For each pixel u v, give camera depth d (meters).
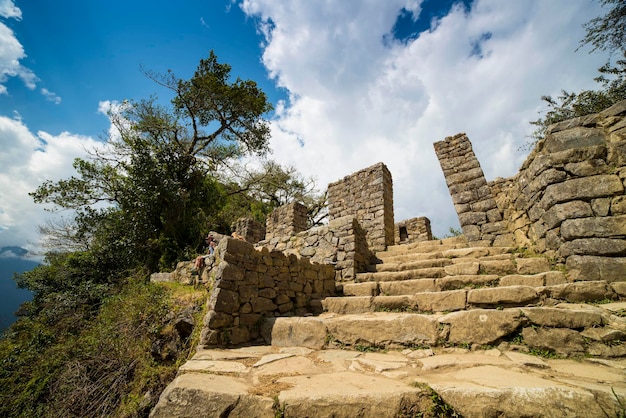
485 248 5.17
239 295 3.58
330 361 2.58
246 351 3.03
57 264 10.95
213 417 1.75
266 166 19.48
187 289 5.35
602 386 1.59
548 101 10.50
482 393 1.55
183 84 13.58
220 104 14.73
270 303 3.97
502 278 3.73
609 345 2.21
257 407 1.75
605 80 8.91
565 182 3.56
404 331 2.84
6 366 4.55
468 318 2.67
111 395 3.60
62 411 3.62
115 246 10.35
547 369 2.02
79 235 10.87
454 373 2.04
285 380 2.09
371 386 1.86
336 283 5.48
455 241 6.66
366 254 6.29
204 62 14.35
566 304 2.78
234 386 1.99
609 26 7.41
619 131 3.46
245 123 15.80
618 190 3.24
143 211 10.69
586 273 3.13
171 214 11.29
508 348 2.45
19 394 4.00
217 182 16.12
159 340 4.07
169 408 1.84
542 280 3.43
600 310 2.51
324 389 1.84
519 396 1.51
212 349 3.08
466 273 4.39
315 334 3.19
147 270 9.82
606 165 3.42
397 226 11.85
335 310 4.13
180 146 13.33
